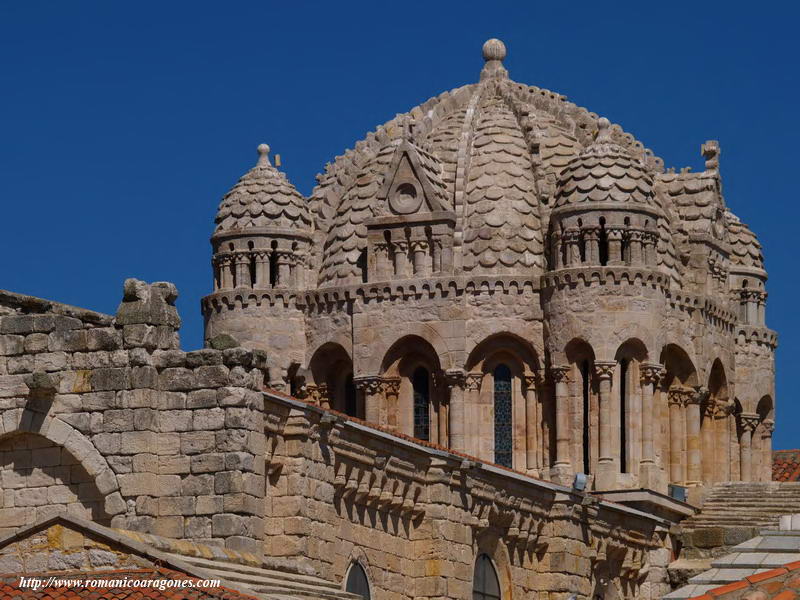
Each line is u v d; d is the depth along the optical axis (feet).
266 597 185.06
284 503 228.22
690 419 340.18
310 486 230.68
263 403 221.66
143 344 216.13
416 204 337.11
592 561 290.76
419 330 335.47
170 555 189.78
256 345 342.44
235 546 212.02
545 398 334.65
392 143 352.28
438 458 257.75
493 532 271.49
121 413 215.51
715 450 349.61
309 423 229.86
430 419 336.70
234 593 182.19
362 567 246.06
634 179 331.98
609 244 330.34
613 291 328.90
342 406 343.87
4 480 219.00
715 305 345.10
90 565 187.83
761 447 369.91
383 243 338.54
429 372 337.72
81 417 216.33
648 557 311.88
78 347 217.56
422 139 350.02
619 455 327.88
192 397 215.10
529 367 335.47
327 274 344.08
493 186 342.44
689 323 339.98
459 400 333.62
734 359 355.15
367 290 337.93
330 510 236.22
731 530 318.24
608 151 334.24
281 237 345.10
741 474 362.74
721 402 350.64
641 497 321.32
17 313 220.43
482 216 340.18
